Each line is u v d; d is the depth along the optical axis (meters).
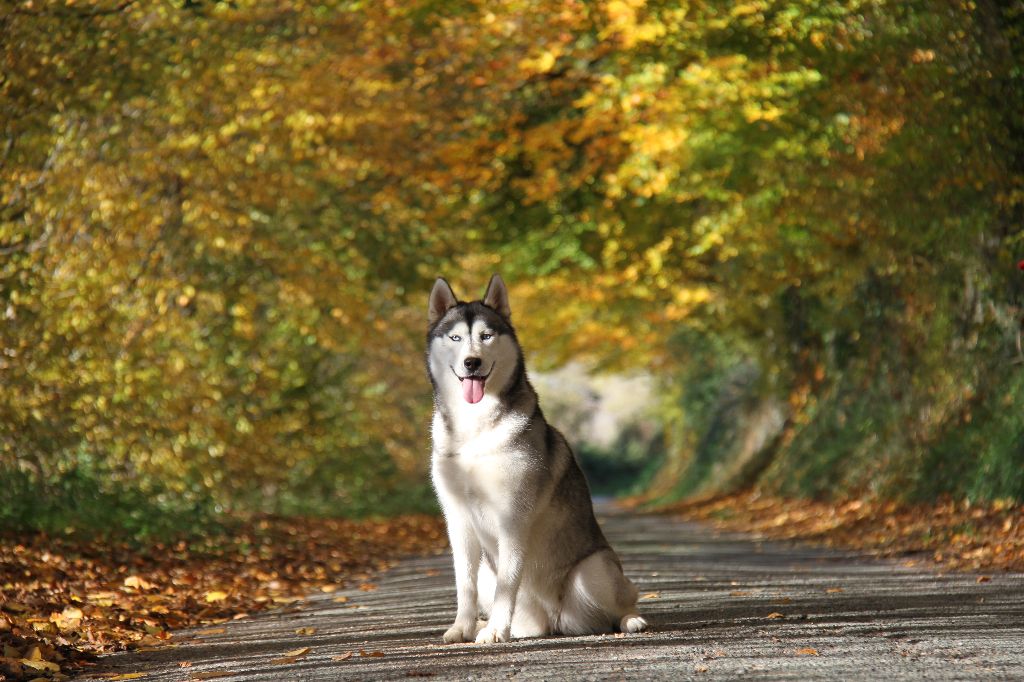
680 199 21.48
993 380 17.50
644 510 35.88
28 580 10.49
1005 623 7.98
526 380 8.07
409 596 11.52
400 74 19.19
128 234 15.28
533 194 21.06
